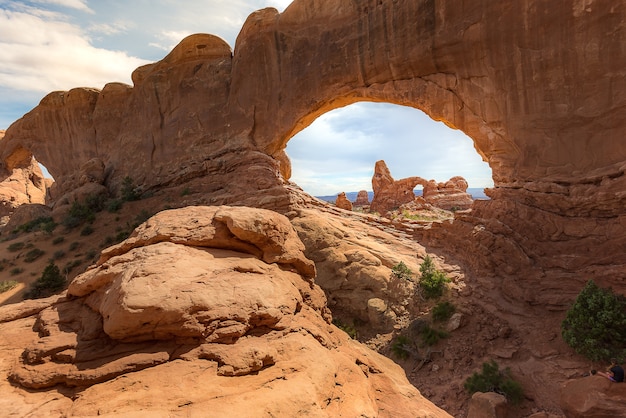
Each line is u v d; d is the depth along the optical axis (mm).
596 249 18125
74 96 49406
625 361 13094
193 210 9664
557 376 14016
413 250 26828
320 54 31422
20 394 5328
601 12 18594
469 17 23750
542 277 19047
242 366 5797
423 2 25719
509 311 18688
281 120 33875
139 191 39562
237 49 36531
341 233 26984
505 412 12766
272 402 5141
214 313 6391
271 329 6996
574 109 19812
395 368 10070
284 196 29531
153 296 6133
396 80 28109
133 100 43500
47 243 32781
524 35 21359
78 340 6316
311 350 6781
